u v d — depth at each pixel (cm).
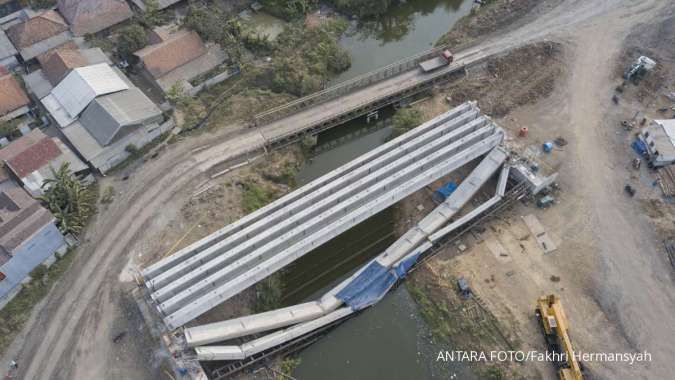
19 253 5866
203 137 7700
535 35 9056
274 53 8900
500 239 6569
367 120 8262
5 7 9231
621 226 6588
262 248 5894
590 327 5803
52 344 5738
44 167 6912
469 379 5638
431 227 6600
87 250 6462
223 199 6988
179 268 5825
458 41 9150
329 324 6031
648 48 8694
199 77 8462
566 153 7362
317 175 7694
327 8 9931
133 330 5812
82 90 7669
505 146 7231
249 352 5566
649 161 7175
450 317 6009
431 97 8375
